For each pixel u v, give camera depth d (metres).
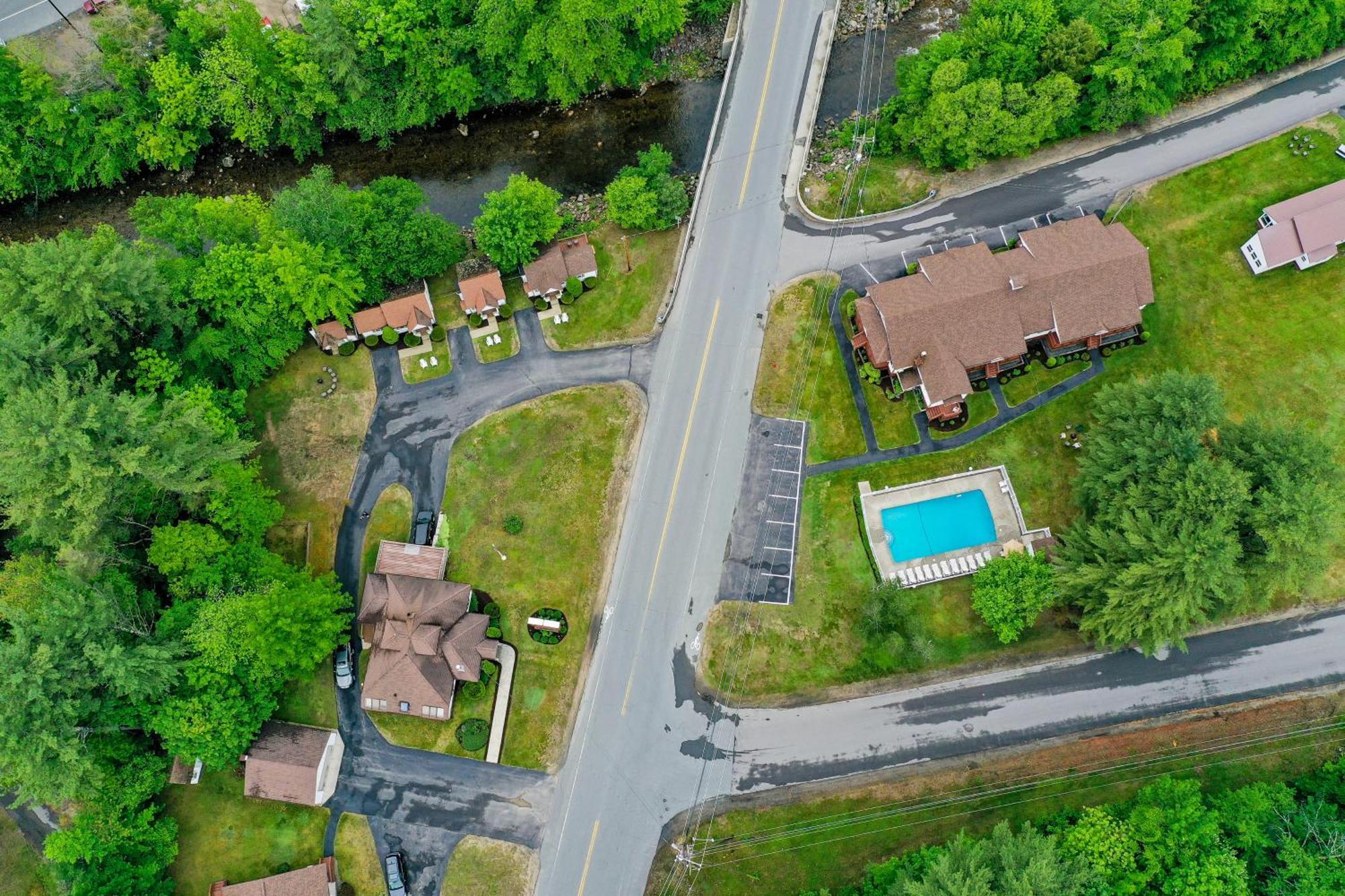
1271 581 54.41
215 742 56.97
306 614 58.50
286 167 79.69
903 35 76.19
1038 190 69.25
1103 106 65.44
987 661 61.47
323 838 61.03
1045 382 65.56
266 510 62.44
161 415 56.16
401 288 69.56
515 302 69.62
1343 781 54.84
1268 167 68.19
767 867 58.88
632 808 60.75
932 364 62.84
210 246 74.12
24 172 76.38
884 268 68.38
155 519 62.38
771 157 71.25
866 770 60.47
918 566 62.84
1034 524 63.50
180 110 73.31
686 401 66.94
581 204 74.56
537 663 62.91
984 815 58.78
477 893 60.03
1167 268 67.06
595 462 66.12
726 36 75.88
